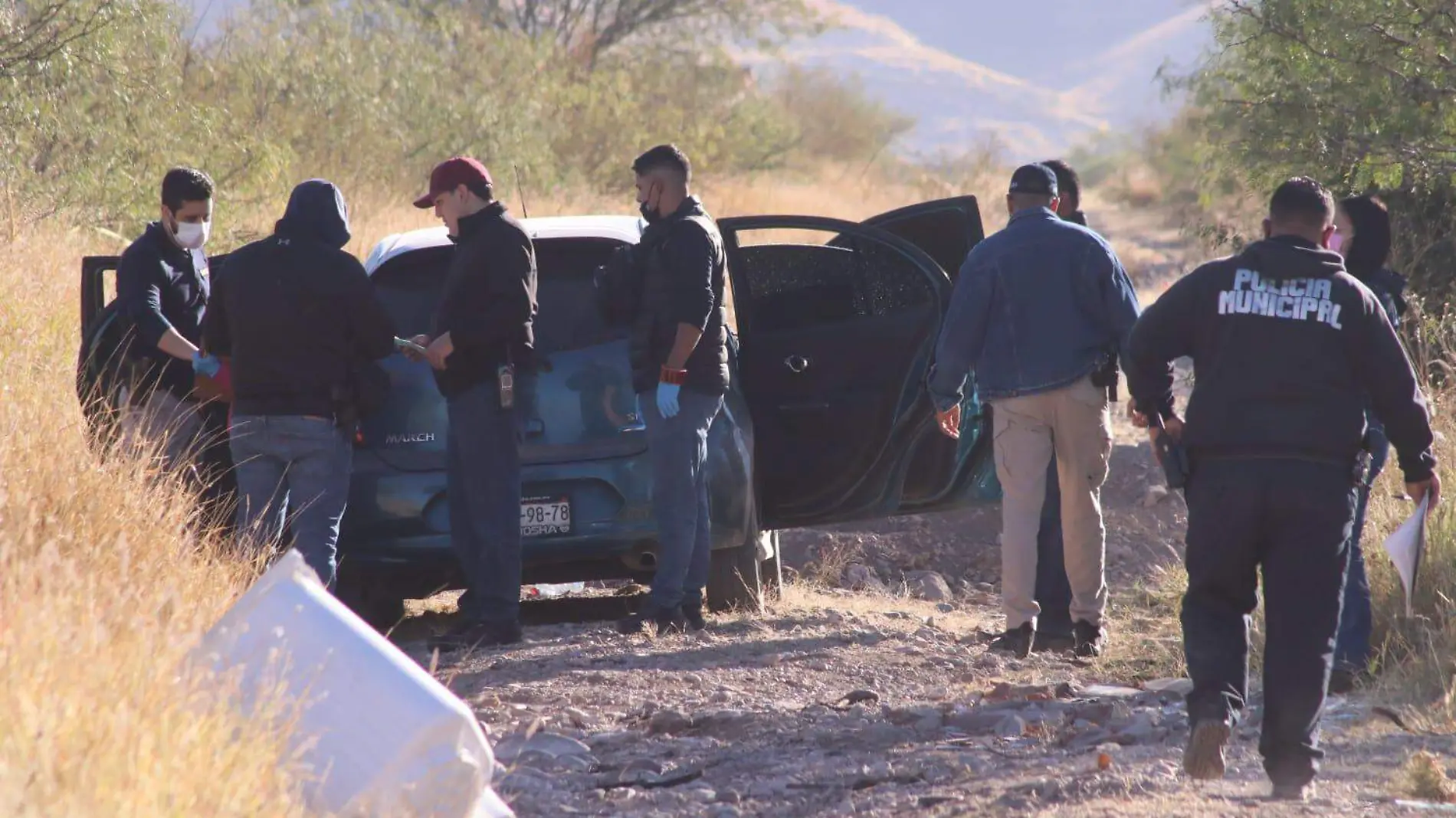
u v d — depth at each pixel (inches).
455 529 965.2
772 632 1021.8
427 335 940.6
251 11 3245.6
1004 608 957.8
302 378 880.3
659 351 954.7
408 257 1037.8
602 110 4306.1
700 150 4795.8
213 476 989.8
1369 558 948.6
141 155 2192.4
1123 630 1053.2
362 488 977.5
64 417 935.0
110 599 611.2
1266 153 1669.5
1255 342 598.2
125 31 2159.2
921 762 684.1
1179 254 4347.9
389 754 513.3
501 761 692.1
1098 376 912.3
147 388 966.4
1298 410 593.6
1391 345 594.2
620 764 696.4
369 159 3196.4
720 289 971.3
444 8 3983.8
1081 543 951.6
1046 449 935.7
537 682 861.8
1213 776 595.5
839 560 1380.4
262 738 498.9
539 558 992.2
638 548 1011.9
